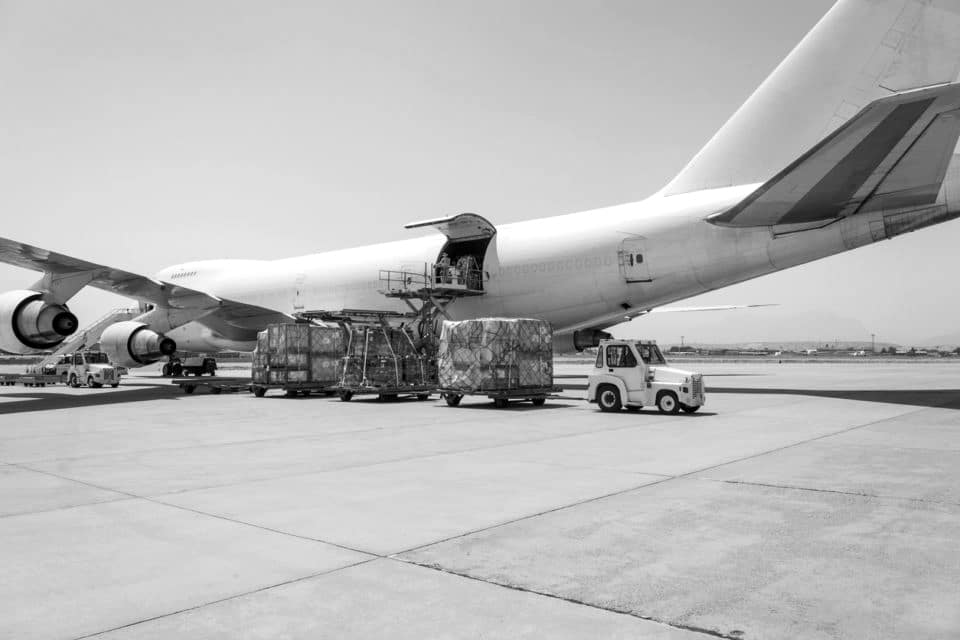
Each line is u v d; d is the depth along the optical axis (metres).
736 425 14.10
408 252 28.16
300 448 11.64
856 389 25.36
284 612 4.26
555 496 7.54
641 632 3.90
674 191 22.39
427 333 26.19
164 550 5.63
